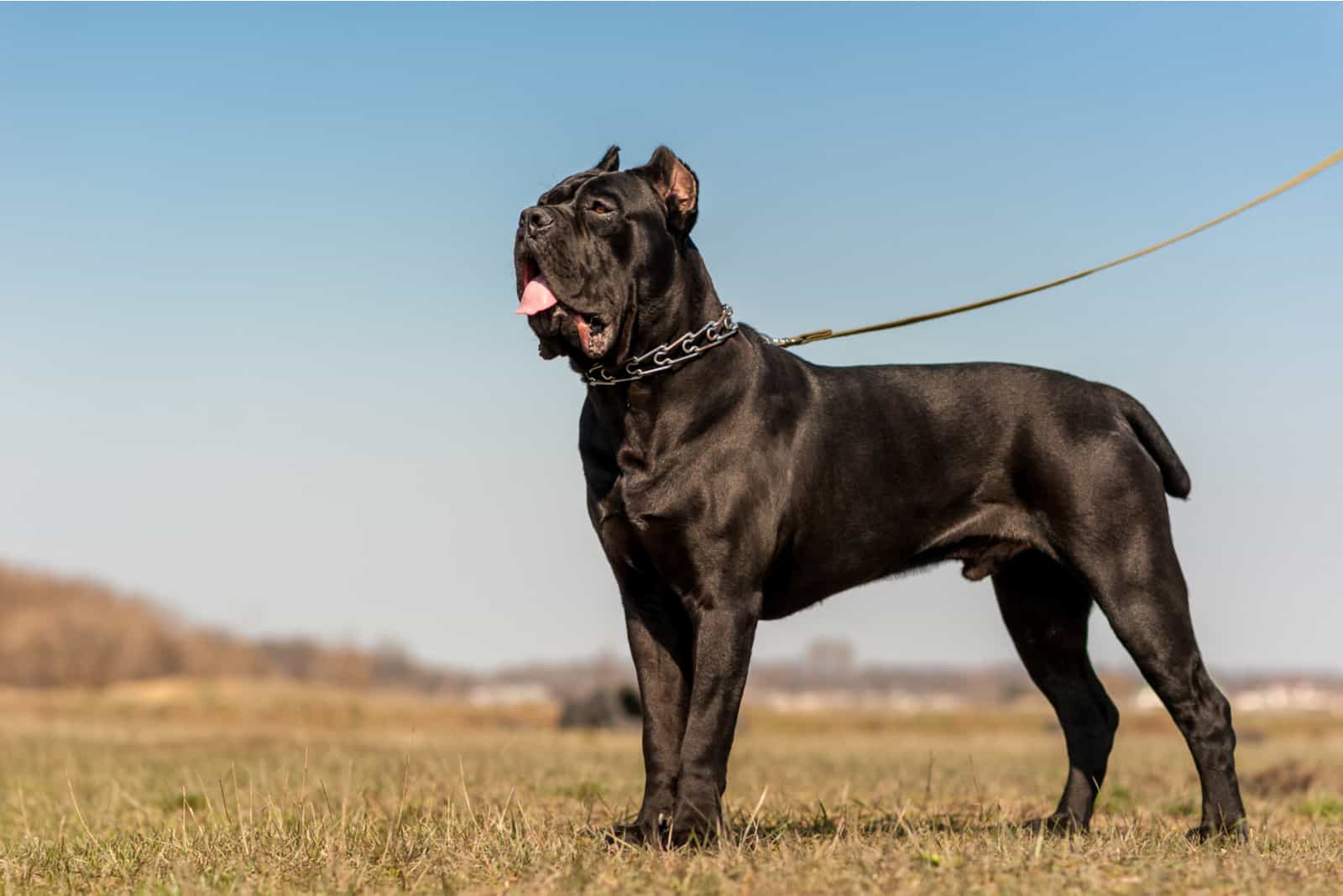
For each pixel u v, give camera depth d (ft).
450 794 28.58
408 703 94.07
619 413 19.17
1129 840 19.45
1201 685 20.76
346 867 17.35
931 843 18.25
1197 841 19.83
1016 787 33.09
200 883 16.47
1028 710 107.76
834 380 20.89
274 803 26.45
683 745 18.72
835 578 20.74
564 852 17.88
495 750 48.85
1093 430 21.15
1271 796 32.40
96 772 37.42
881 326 23.04
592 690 76.02
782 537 19.60
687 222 19.29
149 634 137.08
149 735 59.11
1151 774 37.88
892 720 91.25
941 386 21.40
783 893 15.20
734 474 19.01
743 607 19.04
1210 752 20.59
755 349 19.81
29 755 44.78
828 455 20.16
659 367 18.81
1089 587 20.98
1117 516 20.81
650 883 15.83
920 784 33.81
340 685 138.00
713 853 17.65
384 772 35.68
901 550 21.08
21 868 18.24
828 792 31.17
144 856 18.90
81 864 18.60
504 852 18.28
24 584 138.31
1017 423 21.26
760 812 24.72
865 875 15.98
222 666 138.31
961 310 23.16
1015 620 23.36
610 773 36.01
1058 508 20.98
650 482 18.95
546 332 18.85
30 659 128.47
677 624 20.02
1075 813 22.71
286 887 16.40
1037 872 16.08
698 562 18.95
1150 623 20.67
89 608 136.98
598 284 18.65
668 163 19.34
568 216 18.54
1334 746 64.85
